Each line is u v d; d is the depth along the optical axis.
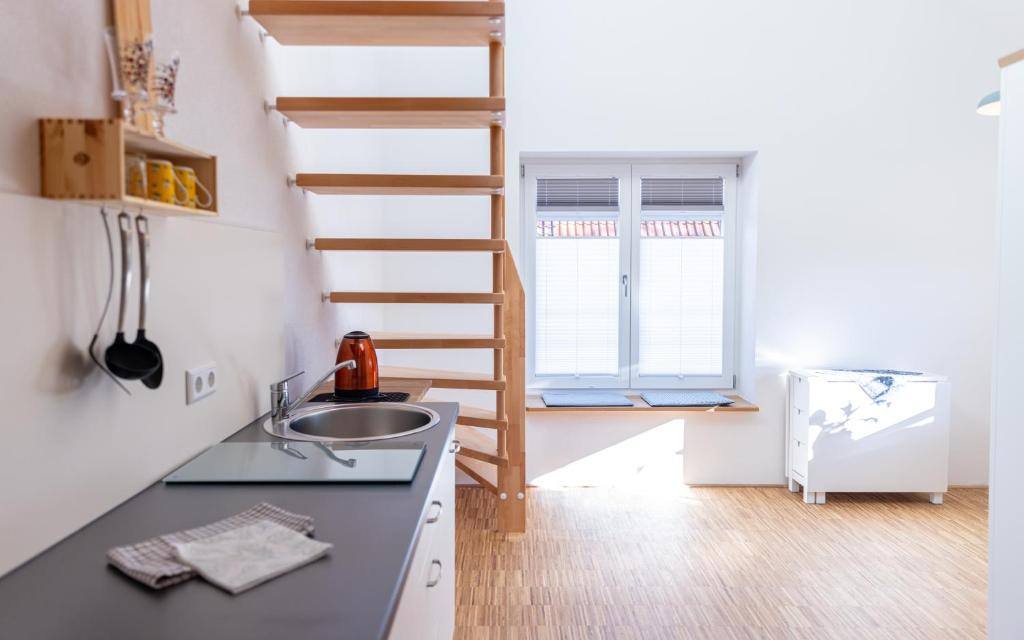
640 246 4.76
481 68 4.49
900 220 4.51
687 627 2.79
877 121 4.46
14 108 1.15
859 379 4.21
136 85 1.35
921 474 4.24
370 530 1.25
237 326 2.03
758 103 4.45
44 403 1.19
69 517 1.25
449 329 4.60
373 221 4.34
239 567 1.06
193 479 1.53
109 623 0.92
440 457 1.78
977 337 4.57
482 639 2.70
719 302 4.80
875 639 2.69
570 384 4.82
